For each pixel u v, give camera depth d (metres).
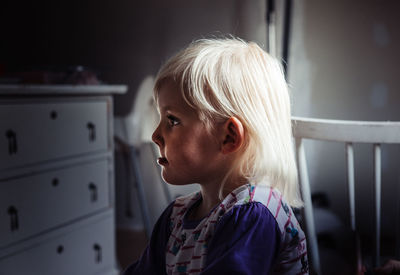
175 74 0.58
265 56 0.62
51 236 1.43
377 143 0.80
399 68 1.93
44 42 2.34
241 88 0.57
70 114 1.47
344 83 2.00
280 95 0.62
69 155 1.48
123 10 2.20
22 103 1.29
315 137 0.82
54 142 1.42
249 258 0.53
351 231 0.84
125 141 2.22
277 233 0.57
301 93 2.04
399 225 0.89
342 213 2.05
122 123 2.23
